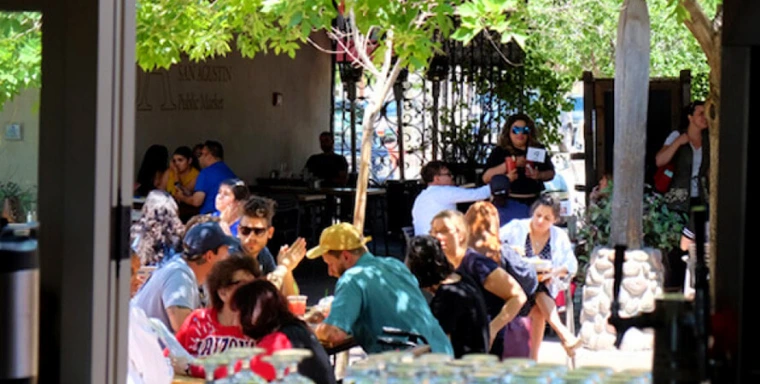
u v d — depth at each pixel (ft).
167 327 22.40
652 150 42.34
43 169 12.97
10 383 11.51
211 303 21.12
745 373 9.32
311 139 70.03
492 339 24.99
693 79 50.62
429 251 22.21
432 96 59.36
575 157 45.11
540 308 28.19
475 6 28.30
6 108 13.10
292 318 18.49
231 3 37.50
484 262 25.21
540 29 43.19
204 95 58.23
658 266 34.58
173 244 26.30
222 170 43.24
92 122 12.83
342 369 28.53
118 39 13.09
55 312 12.89
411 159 67.56
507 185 35.86
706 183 36.83
